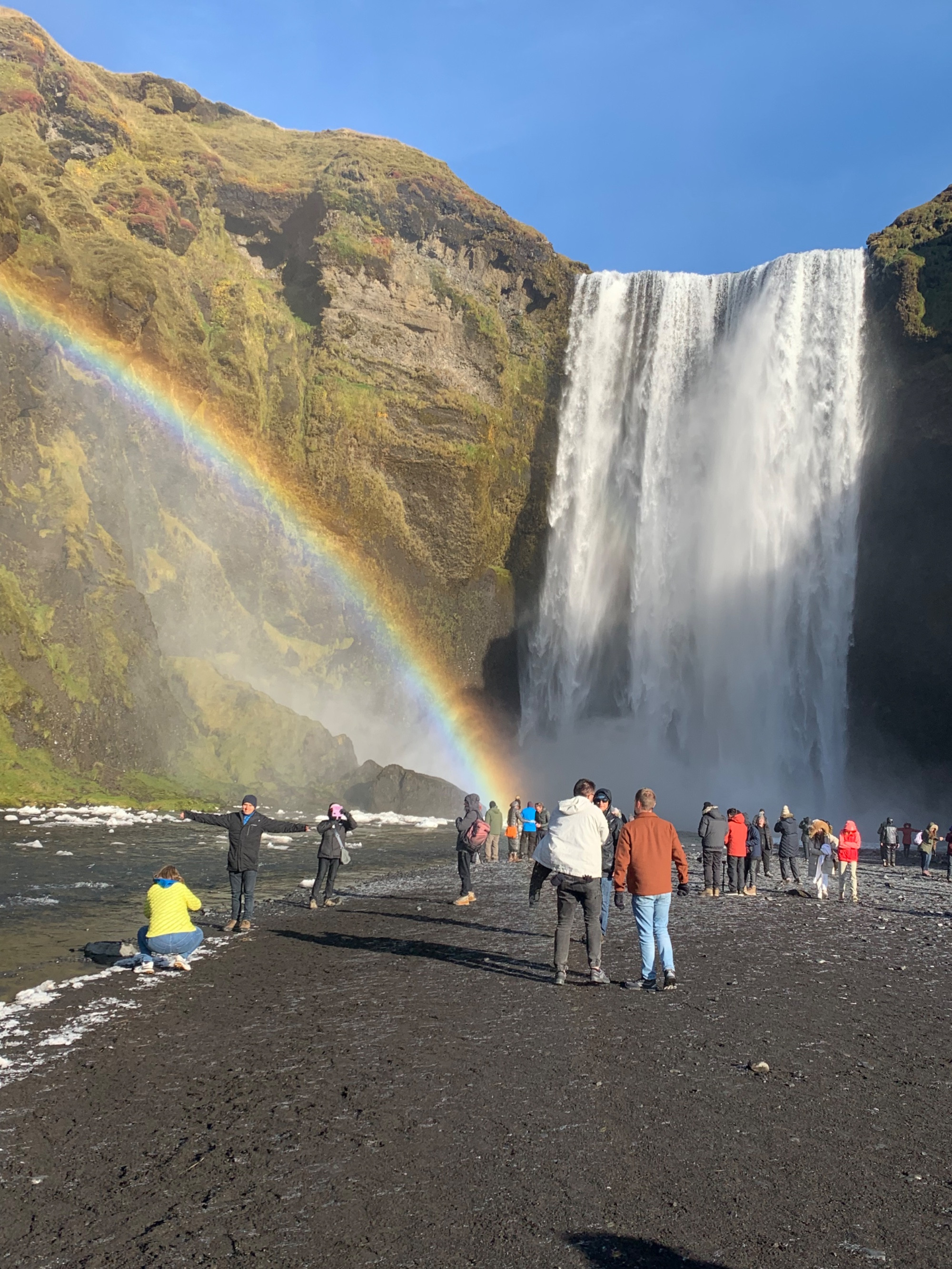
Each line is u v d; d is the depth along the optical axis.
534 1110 5.86
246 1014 8.16
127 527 44.53
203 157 61.81
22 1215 4.39
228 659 50.69
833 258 61.88
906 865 36.72
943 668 57.06
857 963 11.55
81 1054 6.89
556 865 9.71
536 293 68.75
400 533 61.28
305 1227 4.29
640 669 65.25
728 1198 4.65
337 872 22.11
